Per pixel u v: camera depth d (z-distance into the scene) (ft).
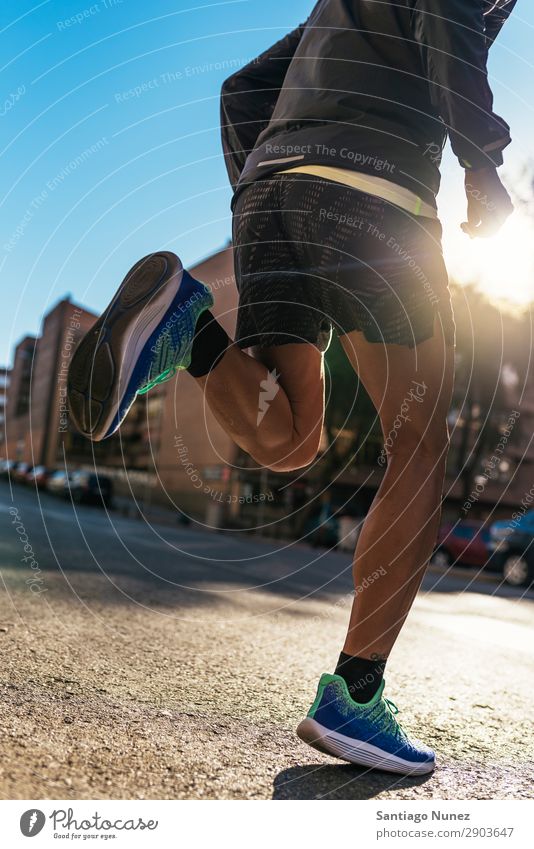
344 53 4.73
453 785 4.58
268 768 4.47
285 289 5.01
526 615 19.75
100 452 114.73
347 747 4.53
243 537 72.43
